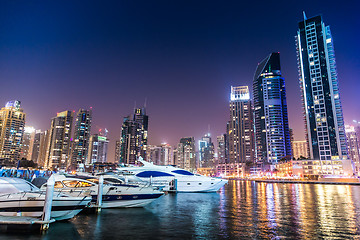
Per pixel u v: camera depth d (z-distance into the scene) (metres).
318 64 184.12
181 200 39.00
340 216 26.17
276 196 50.78
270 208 31.95
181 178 52.31
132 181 38.50
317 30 188.50
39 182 28.84
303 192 64.75
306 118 187.50
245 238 17.33
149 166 52.09
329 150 170.00
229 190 71.94
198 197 44.09
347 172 160.38
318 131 176.12
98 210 25.30
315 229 20.06
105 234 17.67
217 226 20.89
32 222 17.27
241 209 30.69
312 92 183.38
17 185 21.20
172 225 21.00
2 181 20.70
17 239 15.71
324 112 176.12
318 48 185.88
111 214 24.83
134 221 22.14
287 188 87.62
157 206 31.86
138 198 28.50
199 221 22.91
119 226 20.16
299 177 174.38
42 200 19.05
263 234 18.41
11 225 17.89
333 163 165.50
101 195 25.95
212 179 53.81
